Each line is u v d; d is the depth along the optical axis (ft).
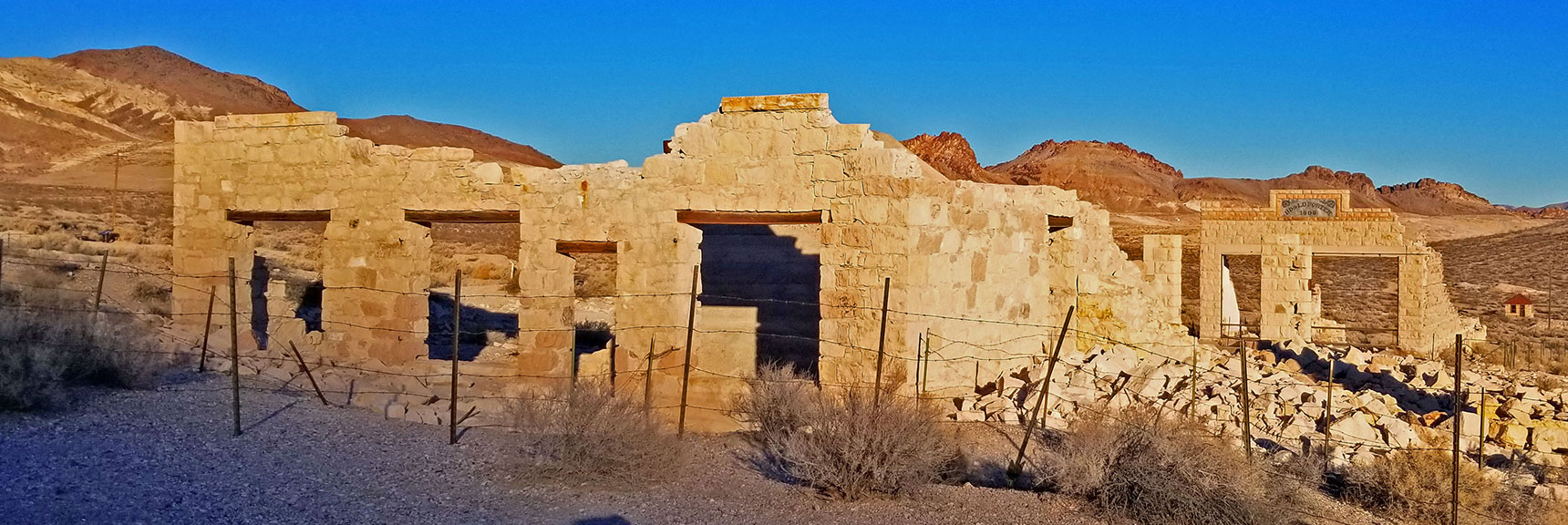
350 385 54.60
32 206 176.45
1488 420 50.11
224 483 33.63
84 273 84.53
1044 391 38.17
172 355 55.52
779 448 39.93
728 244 70.13
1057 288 67.26
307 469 36.01
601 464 36.09
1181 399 50.21
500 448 40.09
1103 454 35.73
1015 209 62.03
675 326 57.62
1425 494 37.68
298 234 188.44
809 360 66.13
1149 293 73.00
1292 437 45.98
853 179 52.65
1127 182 650.43
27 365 42.19
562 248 61.21
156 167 329.11
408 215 64.85
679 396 56.24
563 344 61.62
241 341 66.95
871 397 39.40
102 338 48.57
